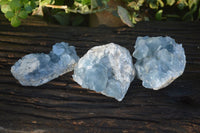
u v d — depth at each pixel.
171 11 0.78
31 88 0.63
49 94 0.62
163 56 0.61
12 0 0.65
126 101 0.62
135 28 0.71
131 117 0.61
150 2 0.76
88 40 0.69
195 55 0.67
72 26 0.72
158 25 0.72
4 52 0.66
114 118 0.61
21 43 0.67
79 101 0.62
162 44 0.63
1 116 0.60
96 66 0.61
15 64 0.62
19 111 0.61
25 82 0.62
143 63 0.62
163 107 0.62
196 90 0.63
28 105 0.61
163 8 0.78
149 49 0.62
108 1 0.71
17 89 0.63
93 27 0.72
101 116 0.61
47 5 0.70
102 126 0.60
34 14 0.72
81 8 0.72
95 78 0.60
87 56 0.62
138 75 0.63
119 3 0.73
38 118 0.60
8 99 0.62
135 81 0.64
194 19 0.77
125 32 0.71
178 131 0.59
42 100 0.62
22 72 0.61
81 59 0.63
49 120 0.60
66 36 0.69
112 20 0.72
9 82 0.63
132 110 0.61
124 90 0.62
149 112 0.61
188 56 0.67
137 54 0.62
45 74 0.62
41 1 0.69
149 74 0.61
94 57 0.62
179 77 0.65
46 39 0.68
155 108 0.62
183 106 0.62
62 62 0.63
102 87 0.60
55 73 0.63
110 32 0.71
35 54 0.62
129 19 0.71
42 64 0.62
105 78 0.60
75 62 0.64
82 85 0.62
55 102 0.62
